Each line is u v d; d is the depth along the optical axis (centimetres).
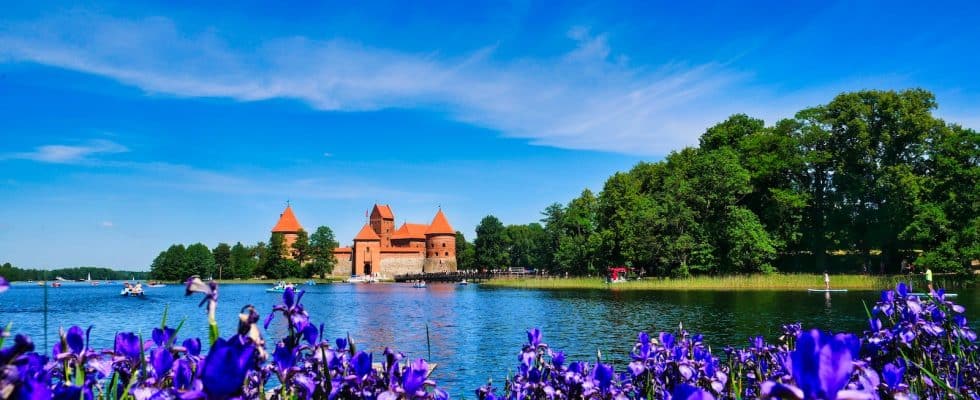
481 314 3744
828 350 127
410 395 269
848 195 5947
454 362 1855
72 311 4522
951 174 5419
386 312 4106
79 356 274
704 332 2370
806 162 6309
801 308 3362
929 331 439
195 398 154
